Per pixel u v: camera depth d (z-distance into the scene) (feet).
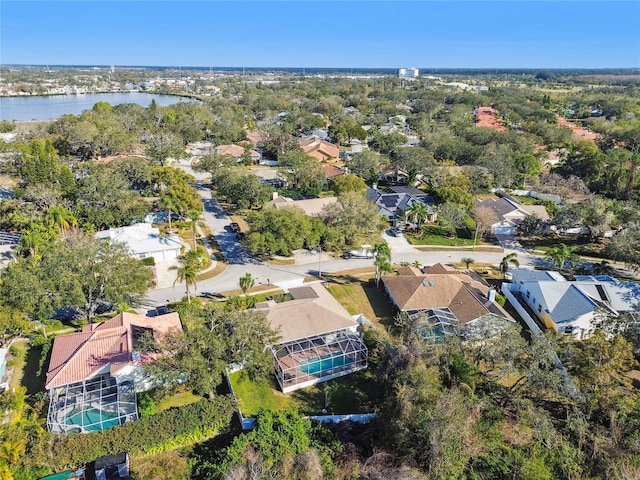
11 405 110.93
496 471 100.01
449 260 227.81
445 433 97.66
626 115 643.04
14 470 95.71
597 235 251.39
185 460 109.40
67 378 122.01
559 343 138.82
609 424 111.45
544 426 107.76
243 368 136.56
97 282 153.48
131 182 298.76
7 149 335.26
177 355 119.75
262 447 104.12
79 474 102.68
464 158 403.34
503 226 265.13
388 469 96.68
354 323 153.07
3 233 229.45
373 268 215.31
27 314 147.84
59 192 251.39
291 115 630.33
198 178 363.97
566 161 402.93
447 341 134.31
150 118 530.27
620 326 149.38
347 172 374.84
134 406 119.85
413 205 262.26
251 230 213.46
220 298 182.29
